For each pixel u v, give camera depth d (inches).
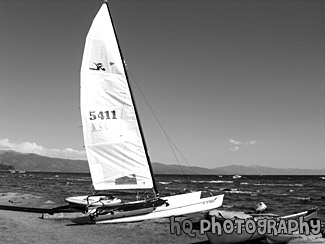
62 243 573.6
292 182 4542.3
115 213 719.1
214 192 2212.1
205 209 791.1
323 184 3846.0
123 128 761.6
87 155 738.8
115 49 767.1
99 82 753.6
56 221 767.1
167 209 754.2
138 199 791.7
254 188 2871.6
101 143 746.2
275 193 2156.7
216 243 537.0
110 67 761.0
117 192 801.6
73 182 3587.6
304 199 1654.8
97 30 754.8
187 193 830.5
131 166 759.1
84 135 738.2
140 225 716.7
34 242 575.5
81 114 739.4
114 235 632.4
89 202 838.5
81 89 741.3
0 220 780.0
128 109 767.7
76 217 802.2
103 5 763.4
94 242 584.1
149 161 775.1
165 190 2388.0
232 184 3772.1
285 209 1232.8
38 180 4089.6
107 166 746.2
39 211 926.4
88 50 748.0
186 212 771.4
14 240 587.5
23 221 767.7
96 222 709.9
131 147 761.6
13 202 1181.7
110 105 758.5
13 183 3070.9
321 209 1197.7
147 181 766.5
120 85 765.9
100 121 748.0
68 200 884.6
